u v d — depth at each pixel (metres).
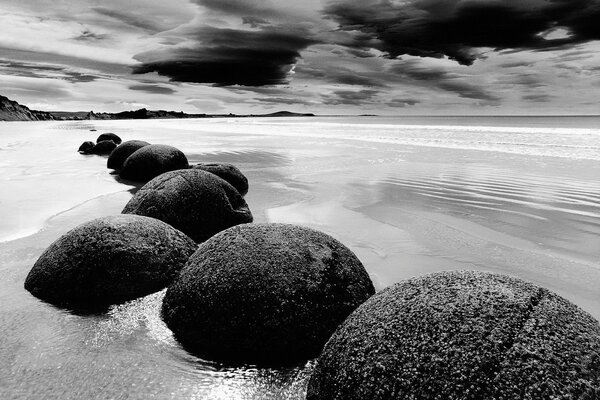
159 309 3.53
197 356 2.99
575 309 2.18
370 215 7.02
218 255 3.27
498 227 6.39
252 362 2.94
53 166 12.72
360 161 13.99
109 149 16.59
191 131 36.75
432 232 6.14
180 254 4.11
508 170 11.67
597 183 9.61
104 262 3.75
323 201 8.02
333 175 11.07
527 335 1.95
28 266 4.57
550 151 16.14
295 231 3.43
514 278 2.39
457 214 7.08
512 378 1.83
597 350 1.94
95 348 3.07
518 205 7.68
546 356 1.88
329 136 27.34
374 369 2.06
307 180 10.32
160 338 3.18
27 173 11.28
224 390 2.68
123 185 9.62
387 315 2.21
